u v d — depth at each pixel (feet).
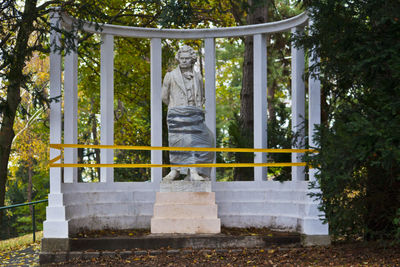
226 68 103.60
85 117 95.40
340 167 29.66
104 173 43.60
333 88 37.88
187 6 41.65
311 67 35.73
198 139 40.55
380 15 27.58
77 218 39.14
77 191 40.34
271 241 36.42
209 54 46.37
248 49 57.06
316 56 35.42
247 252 34.76
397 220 27.86
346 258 31.50
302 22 42.01
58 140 37.86
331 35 31.53
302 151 38.88
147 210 43.47
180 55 41.65
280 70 78.79
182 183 39.60
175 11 40.91
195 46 67.56
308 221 36.73
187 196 39.40
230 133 49.42
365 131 25.95
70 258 34.88
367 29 30.42
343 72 33.35
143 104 64.69
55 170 37.06
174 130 40.60
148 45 63.26
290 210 41.27
